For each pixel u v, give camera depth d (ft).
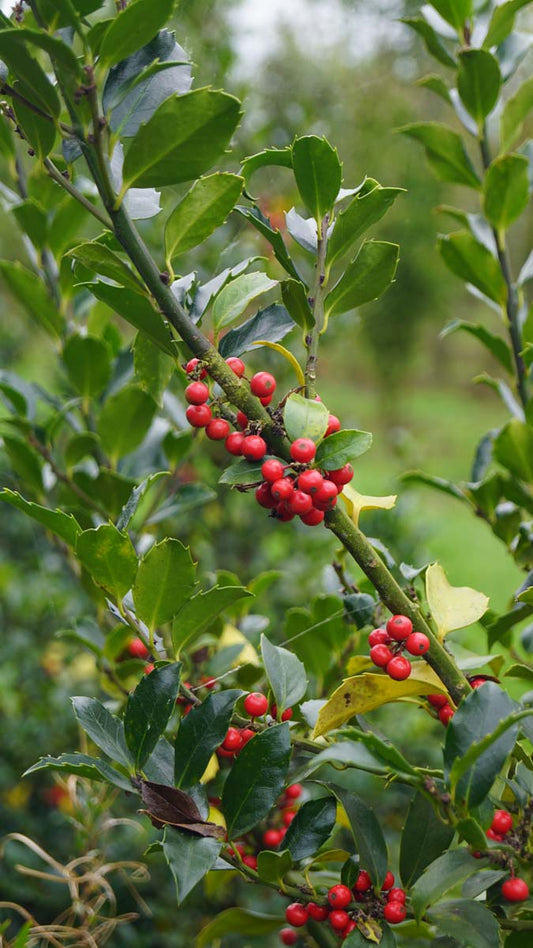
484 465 6.99
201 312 4.08
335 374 38.06
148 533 8.36
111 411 6.66
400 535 11.43
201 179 3.72
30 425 6.81
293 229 4.29
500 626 5.04
